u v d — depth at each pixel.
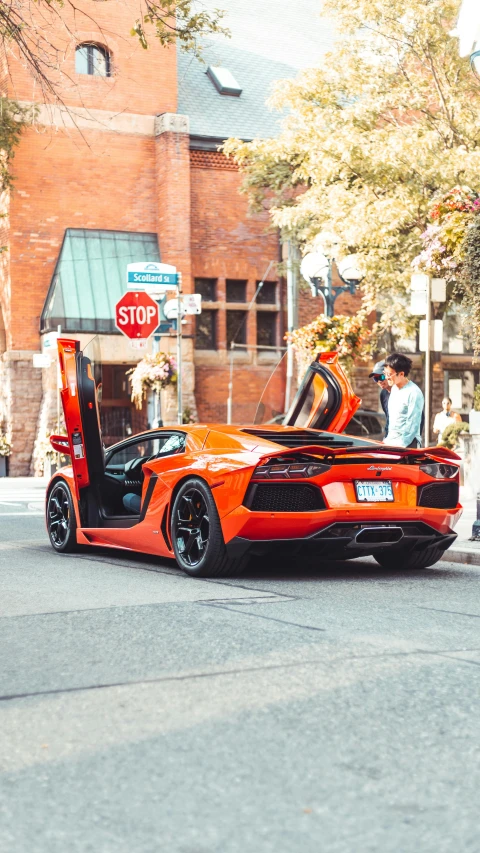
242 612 6.04
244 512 7.07
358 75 22.34
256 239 29.59
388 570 8.31
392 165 20.62
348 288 16.92
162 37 11.53
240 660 4.74
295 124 22.80
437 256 12.26
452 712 3.88
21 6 11.50
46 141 27.14
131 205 28.27
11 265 26.77
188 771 3.23
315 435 8.05
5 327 27.20
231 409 29.16
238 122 29.78
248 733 3.63
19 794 3.04
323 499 7.24
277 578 7.64
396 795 3.01
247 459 7.17
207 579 7.54
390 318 25.36
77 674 4.53
